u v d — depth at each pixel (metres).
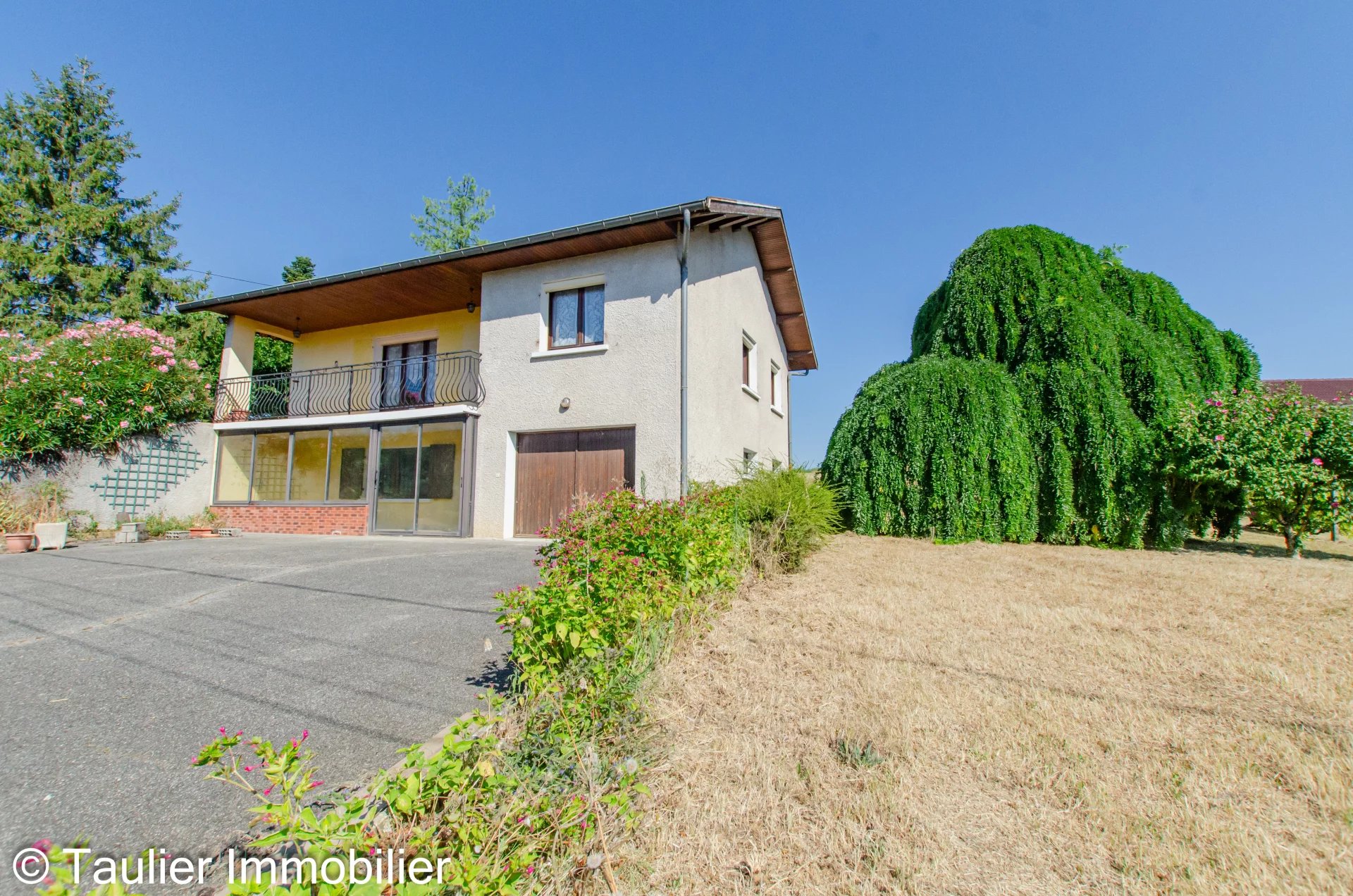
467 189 33.41
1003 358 10.82
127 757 2.63
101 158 24.78
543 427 10.50
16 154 22.73
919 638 4.33
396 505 11.86
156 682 3.53
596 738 2.56
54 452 11.22
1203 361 11.15
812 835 2.15
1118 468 9.09
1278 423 8.62
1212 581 6.43
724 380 11.44
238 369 14.34
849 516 10.52
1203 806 2.31
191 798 2.32
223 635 4.46
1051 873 1.96
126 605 5.34
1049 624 4.69
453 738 2.03
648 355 9.87
